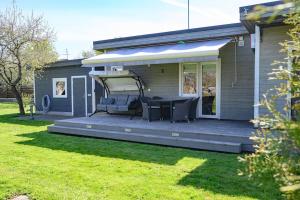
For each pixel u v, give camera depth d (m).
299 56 2.04
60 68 18.16
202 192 4.82
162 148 8.40
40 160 7.03
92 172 6.01
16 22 17.81
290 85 2.05
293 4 1.64
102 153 7.78
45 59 18.55
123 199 4.60
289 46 2.13
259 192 4.76
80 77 17.19
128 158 7.19
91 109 16.75
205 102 12.05
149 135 9.20
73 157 7.33
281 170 2.00
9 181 5.45
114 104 12.88
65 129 11.09
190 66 12.36
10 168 6.30
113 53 13.02
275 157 2.06
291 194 1.86
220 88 11.63
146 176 5.71
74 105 17.64
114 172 6.00
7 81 17.89
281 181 2.06
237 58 11.23
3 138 10.19
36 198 4.71
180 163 6.65
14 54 17.30
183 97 12.58
